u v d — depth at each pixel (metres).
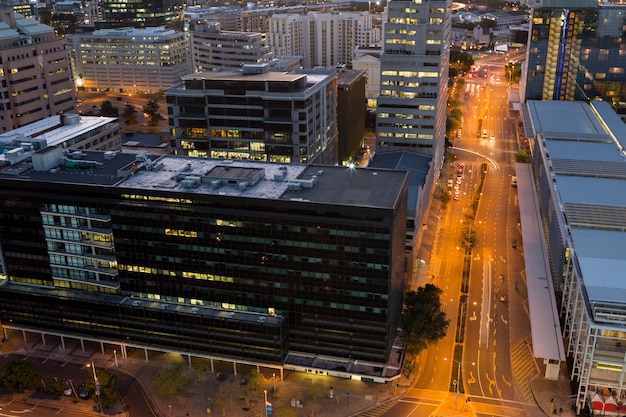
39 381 163.50
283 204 153.50
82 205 169.12
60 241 175.62
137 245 168.38
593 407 149.62
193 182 165.12
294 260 157.62
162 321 168.62
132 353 180.88
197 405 159.00
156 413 156.50
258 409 156.75
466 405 156.25
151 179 172.00
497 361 173.25
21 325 183.00
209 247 162.62
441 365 172.00
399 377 164.38
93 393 162.12
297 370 170.25
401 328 175.75
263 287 162.88
